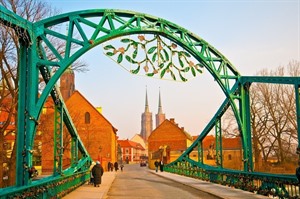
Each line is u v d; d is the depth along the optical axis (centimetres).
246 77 1894
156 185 2534
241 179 1934
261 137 4216
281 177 1445
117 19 1568
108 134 6125
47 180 1309
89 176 2725
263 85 4128
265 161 4216
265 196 1577
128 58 1620
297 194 1371
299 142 1382
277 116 4066
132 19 1611
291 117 3925
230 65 1897
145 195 1834
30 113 1190
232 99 1895
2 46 2067
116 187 2364
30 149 1177
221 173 2303
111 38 1534
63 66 1341
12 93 2214
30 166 1169
